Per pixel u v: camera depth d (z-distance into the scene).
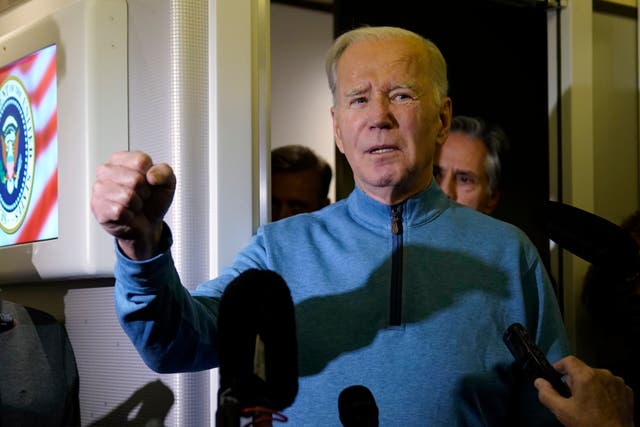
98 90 1.50
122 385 1.58
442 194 1.48
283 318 0.78
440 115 1.51
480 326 1.35
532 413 1.39
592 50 2.22
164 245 1.05
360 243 1.40
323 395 1.29
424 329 1.33
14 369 1.64
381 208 1.41
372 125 1.38
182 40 1.47
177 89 1.47
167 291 1.07
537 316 1.43
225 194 1.49
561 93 2.17
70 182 1.52
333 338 1.32
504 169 2.18
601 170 2.23
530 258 1.45
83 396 1.68
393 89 1.40
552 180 2.18
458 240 1.41
